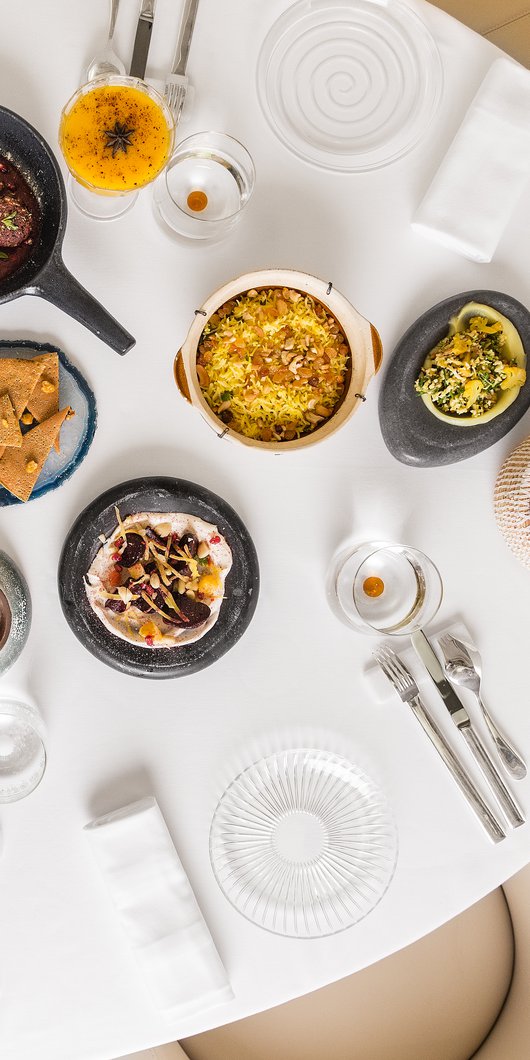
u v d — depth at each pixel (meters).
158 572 1.34
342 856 1.39
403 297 1.38
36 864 1.36
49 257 1.29
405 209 1.37
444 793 1.40
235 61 1.34
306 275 1.28
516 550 1.37
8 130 1.30
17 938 1.36
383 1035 1.54
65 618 1.35
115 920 1.37
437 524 1.40
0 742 1.37
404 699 1.38
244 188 1.35
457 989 1.56
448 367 1.32
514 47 1.52
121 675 1.37
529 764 1.41
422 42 1.35
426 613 1.38
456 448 1.35
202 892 1.38
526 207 1.38
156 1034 1.37
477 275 1.38
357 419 1.38
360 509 1.39
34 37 1.33
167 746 1.38
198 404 1.29
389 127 1.36
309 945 1.38
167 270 1.35
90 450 1.36
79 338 1.35
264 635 1.38
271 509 1.38
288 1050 1.54
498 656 1.41
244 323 1.32
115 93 1.30
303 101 1.36
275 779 1.39
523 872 1.54
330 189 1.37
